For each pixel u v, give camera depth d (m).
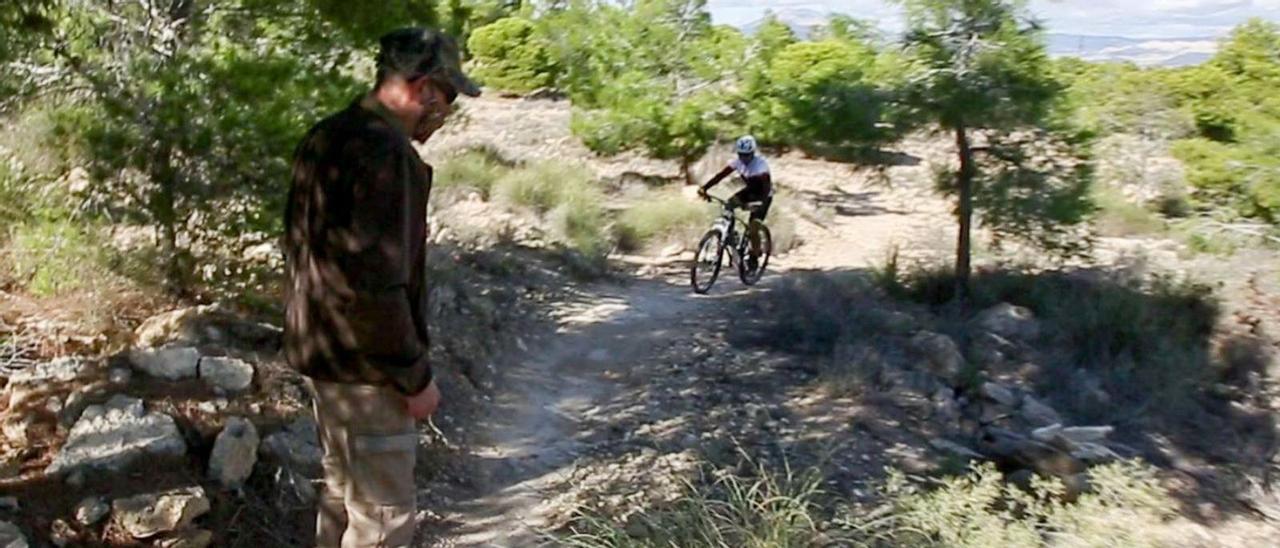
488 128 24.81
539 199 16.16
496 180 17.05
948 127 12.07
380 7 7.76
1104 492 7.29
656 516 5.78
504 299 10.65
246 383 5.95
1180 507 7.68
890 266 13.09
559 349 9.70
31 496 4.75
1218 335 11.55
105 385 5.63
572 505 6.23
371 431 3.29
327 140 3.19
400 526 3.34
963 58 11.92
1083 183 12.42
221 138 6.98
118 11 7.75
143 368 5.86
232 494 5.19
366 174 3.07
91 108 7.24
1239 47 22.56
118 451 5.08
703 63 21.20
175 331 6.62
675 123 20.64
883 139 12.21
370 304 3.08
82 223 7.28
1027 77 11.84
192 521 4.91
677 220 16.08
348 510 3.35
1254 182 16.27
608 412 8.07
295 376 6.25
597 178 20.28
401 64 3.21
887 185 13.45
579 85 21.50
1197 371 10.41
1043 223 12.26
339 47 7.89
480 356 8.72
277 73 7.12
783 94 19.86
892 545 5.87
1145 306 11.38
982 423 8.71
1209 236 15.85
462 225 13.53
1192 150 17.11
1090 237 12.95
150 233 8.14
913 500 6.44
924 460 7.74
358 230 3.07
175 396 5.66
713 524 5.40
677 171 22.80
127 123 7.12
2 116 7.30
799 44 20.59
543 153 22.27
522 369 8.96
